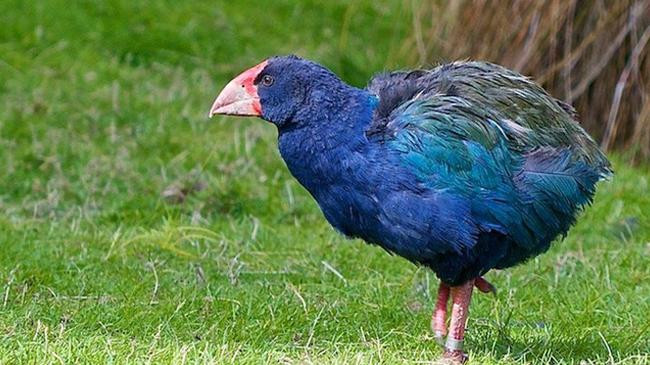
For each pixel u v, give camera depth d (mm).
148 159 14953
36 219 13055
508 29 15859
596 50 15664
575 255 12125
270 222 13484
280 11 20250
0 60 17531
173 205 13672
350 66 18625
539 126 8438
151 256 11719
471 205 8141
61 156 14812
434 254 8328
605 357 8969
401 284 11031
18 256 11375
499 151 8188
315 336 9352
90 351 8430
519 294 10805
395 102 8453
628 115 15750
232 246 12234
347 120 8219
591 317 10133
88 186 14078
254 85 8469
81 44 18500
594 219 13461
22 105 16125
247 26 19703
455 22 16281
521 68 15789
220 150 15102
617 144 15898
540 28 15664
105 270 11180
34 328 9102
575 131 8656
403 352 8891
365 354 8602
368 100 8328
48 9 19219
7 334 8891
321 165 8273
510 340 9258
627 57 15594
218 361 8258
